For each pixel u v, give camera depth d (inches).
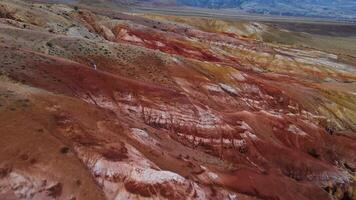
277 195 1422.2
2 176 839.7
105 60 1804.9
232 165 1525.6
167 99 1568.7
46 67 1386.6
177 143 1439.5
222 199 1179.9
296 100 2490.2
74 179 916.0
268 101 2354.8
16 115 999.0
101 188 952.3
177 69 2000.5
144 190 997.8
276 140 1924.2
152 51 2075.5
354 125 2694.4
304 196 1562.5
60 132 1024.2
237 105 2075.5
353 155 2176.4
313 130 2181.3
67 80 1370.6
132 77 1769.2
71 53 1744.6
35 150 922.7
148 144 1221.1
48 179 885.2
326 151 2091.5
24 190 846.5
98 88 1419.8
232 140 1640.0
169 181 1051.9
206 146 1563.7
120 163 1007.6
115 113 1321.4
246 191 1337.4
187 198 1058.1
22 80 1226.0
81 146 1006.4
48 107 1093.8
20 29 1915.6
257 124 1924.2
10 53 1398.9
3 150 885.2
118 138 1116.5
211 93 2011.6
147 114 1487.5
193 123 1568.7
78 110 1153.4
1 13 2353.6
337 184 1817.2
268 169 1642.5
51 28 2427.4
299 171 1759.4
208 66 2240.4
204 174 1247.5
